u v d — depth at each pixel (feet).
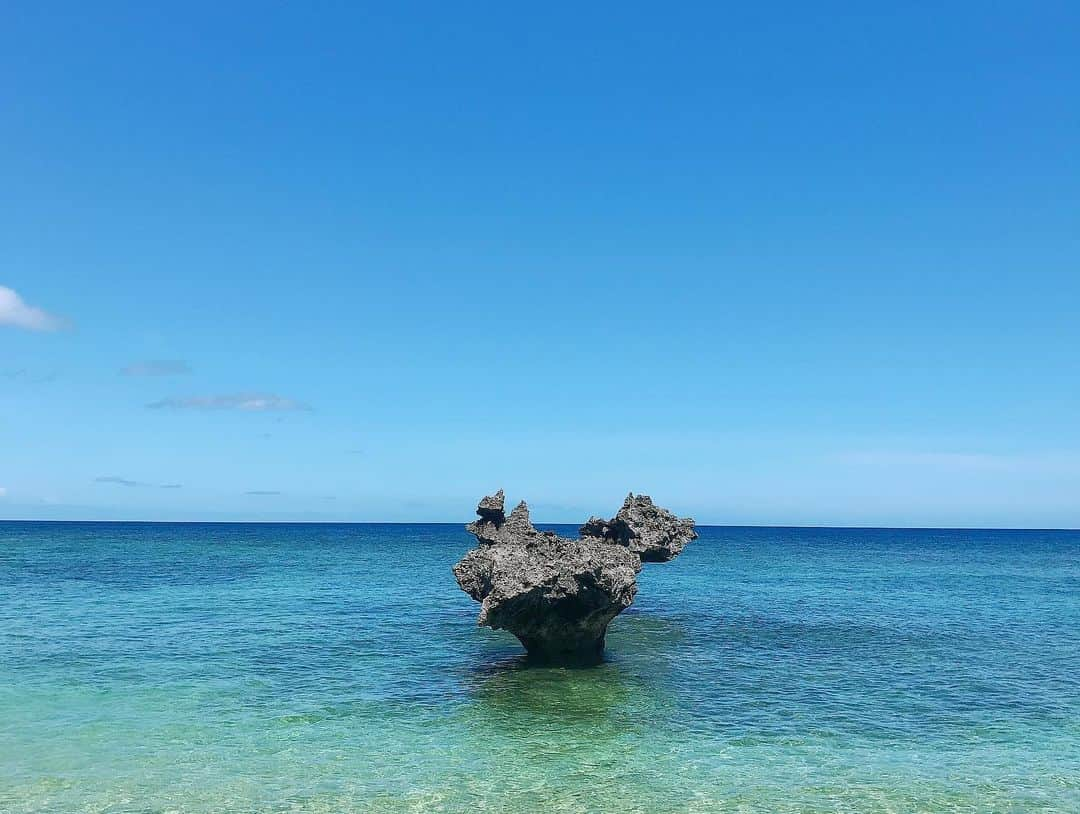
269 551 426.92
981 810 64.95
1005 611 187.32
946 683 108.27
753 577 282.56
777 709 93.97
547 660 116.67
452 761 75.10
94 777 70.33
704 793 67.67
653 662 119.85
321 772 71.92
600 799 66.08
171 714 90.17
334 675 110.01
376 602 193.67
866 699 99.09
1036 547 609.42
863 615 176.96
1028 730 86.58
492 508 167.43
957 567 353.31
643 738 82.38
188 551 414.00
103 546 450.30
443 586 233.55
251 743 79.92
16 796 65.77
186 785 68.54
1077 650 133.49
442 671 112.68
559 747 79.30
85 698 96.89
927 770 73.97
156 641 135.33
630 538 176.04
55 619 158.81
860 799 66.85
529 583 103.50
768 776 71.87
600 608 108.78
